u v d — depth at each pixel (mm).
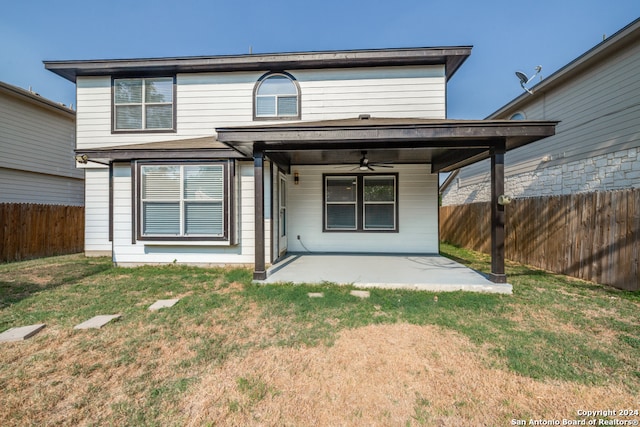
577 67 7484
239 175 6652
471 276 5285
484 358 2645
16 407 2033
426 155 6855
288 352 2754
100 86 7934
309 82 7789
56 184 11156
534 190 9422
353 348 2826
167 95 7898
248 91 7848
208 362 2582
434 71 7578
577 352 2738
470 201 13070
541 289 4824
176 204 6375
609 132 6879
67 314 3666
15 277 5656
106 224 7875
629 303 4105
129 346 2861
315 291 4641
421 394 2168
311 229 8180
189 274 5918
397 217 8000
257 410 2006
